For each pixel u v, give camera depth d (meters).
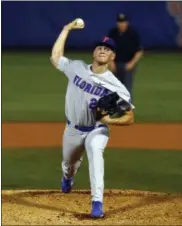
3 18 100.25
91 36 99.19
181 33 99.56
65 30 27.25
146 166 38.44
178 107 59.88
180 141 45.03
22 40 100.94
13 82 75.56
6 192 30.47
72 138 26.81
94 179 25.38
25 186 33.94
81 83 25.80
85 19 98.75
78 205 28.14
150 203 28.48
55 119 53.12
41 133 47.41
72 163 28.56
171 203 28.48
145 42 100.19
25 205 27.69
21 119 53.00
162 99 64.50
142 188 33.66
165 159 40.12
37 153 41.62
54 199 29.14
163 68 86.38
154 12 99.12
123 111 25.66
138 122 51.56
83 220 25.19
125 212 26.75
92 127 26.23
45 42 100.88
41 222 24.62
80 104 25.88
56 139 45.62
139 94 67.62
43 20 100.12
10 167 38.03
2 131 48.00
